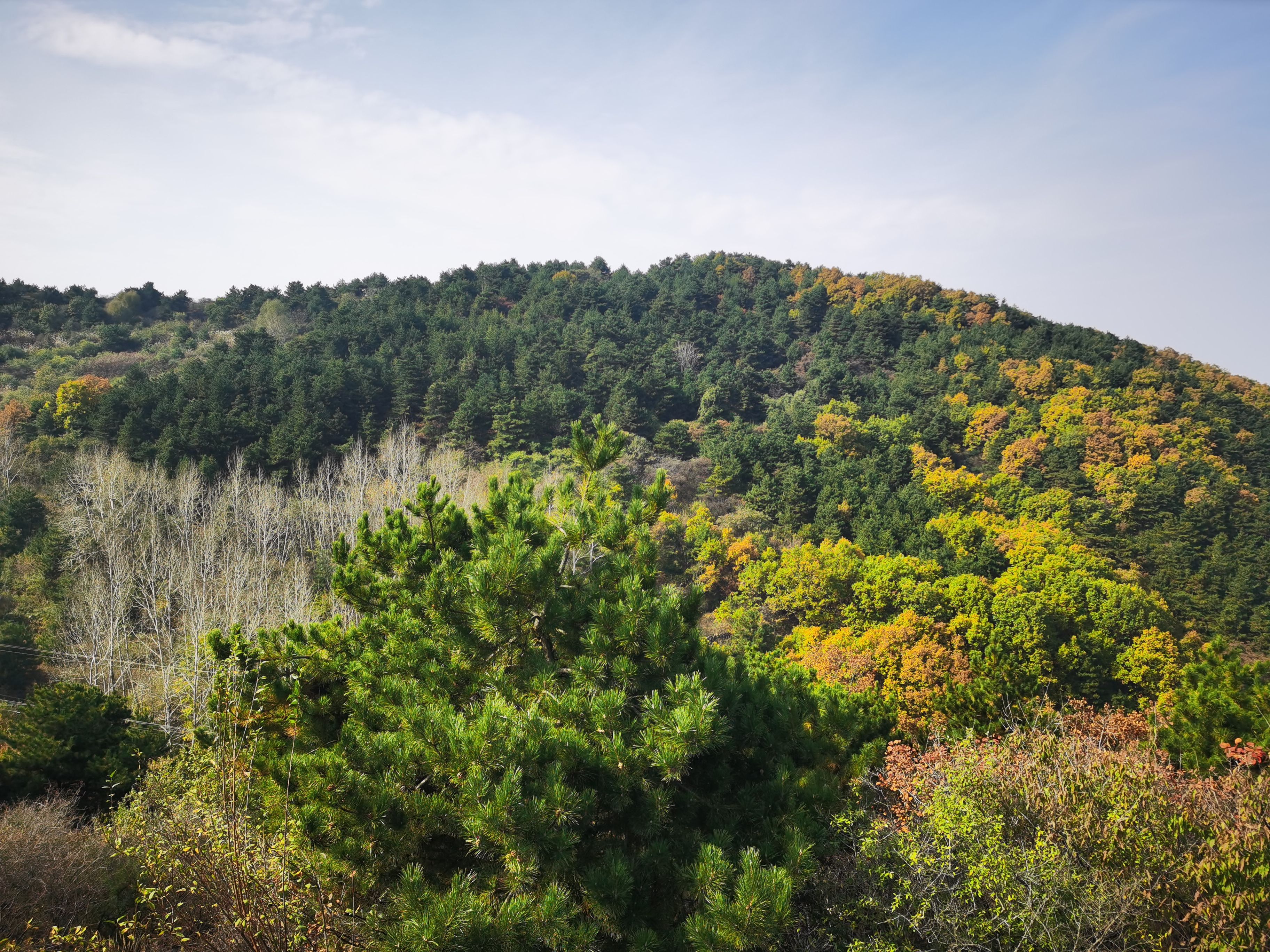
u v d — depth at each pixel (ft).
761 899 16.05
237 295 363.56
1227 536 189.98
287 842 17.01
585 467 26.63
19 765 49.16
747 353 330.75
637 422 228.22
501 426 202.59
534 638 23.13
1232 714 30.83
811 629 131.23
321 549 140.97
